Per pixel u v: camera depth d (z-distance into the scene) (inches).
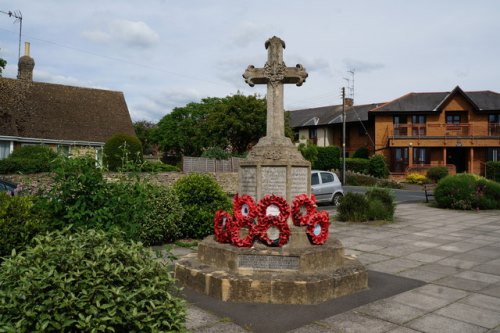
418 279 259.4
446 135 1493.6
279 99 284.0
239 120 1359.5
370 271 279.9
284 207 245.1
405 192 1121.4
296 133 1930.4
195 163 1033.5
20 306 108.1
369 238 408.8
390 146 1513.3
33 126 1002.1
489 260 315.0
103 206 201.9
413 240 398.6
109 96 1222.3
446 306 208.7
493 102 1536.7
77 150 233.0
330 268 237.5
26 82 1104.2
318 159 1508.4
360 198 538.9
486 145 1481.3
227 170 1066.7
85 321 107.0
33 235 231.0
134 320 114.4
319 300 212.7
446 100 1507.1
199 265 244.2
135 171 229.6
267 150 272.7
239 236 245.6
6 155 927.7
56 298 108.6
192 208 385.4
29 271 114.4
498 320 190.2
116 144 869.2
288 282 210.8
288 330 177.0
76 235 147.1
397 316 193.9
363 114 1691.7
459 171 1590.8
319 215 253.3
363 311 200.1
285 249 236.7
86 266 121.4
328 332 174.9
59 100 1114.1
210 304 208.7
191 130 1831.9
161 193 369.7
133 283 126.1
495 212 641.0
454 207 683.4
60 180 201.3
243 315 193.6
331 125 1770.4
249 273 225.1
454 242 388.8
